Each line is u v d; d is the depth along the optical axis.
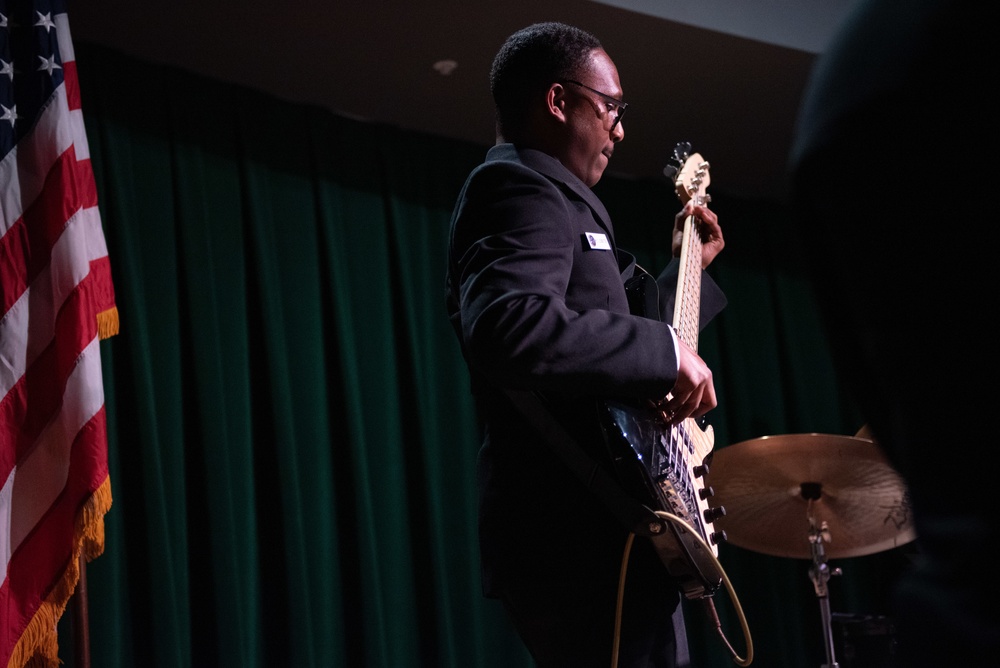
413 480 3.70
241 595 3.19
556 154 1.45
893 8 0.46
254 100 3.77
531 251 1.19
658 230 4.56
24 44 2.69
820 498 3.42
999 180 0.42
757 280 4.71
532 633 1.24
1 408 2.38
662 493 1.21
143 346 3.21
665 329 1.22
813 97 0.49
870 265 0.46
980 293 0.42
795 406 4.60
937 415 0.43
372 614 3.38
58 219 2.53
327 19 3.56
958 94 0.43
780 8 3.95
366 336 3.72
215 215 3.53
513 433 1.28
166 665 2.97
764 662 4.19
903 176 0.44
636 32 3.78
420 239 3.98
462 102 4.08
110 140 3.38
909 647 0.43
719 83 4.11
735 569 4.26
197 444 3.28
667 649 1.22
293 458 3.40
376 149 4.00
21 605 2.29
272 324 3.50
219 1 3.42
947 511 0.43
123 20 3.44
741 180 4.79
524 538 1.24
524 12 3.62
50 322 2.47
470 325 1.16
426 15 3.60
